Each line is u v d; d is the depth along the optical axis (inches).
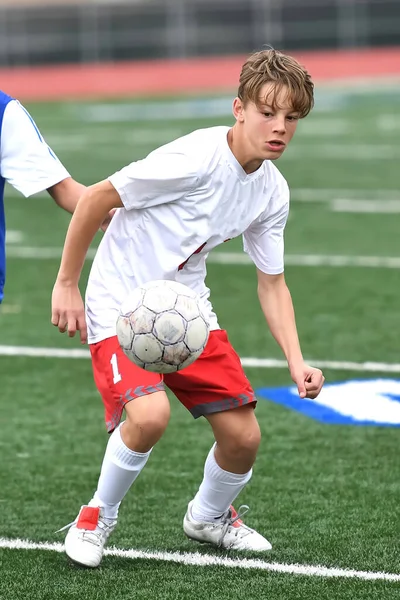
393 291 972.6
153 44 3833.7
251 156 401.4
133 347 388.2
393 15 3710.6
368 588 410.3
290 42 3801.7
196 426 637.3
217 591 407.2
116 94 3388.3
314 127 2456.9
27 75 3779.5
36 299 967.6
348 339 817.5
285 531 475.2
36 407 676.7
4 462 579.5
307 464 566.9
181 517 495.5
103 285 422.6
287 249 1175.0
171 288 391.5
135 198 405.4
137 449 410.0
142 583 415.2
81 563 425.7
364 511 498.9
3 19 3826.3
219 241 420.2
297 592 406.3
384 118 2576.3
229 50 3850.9
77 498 524.7
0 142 427.5
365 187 1599.4
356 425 630.5
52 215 1424.7
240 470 432.1
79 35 3818.9
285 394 691.4
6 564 438.0
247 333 840.9
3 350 805.9
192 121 2529.5
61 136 2347.4
